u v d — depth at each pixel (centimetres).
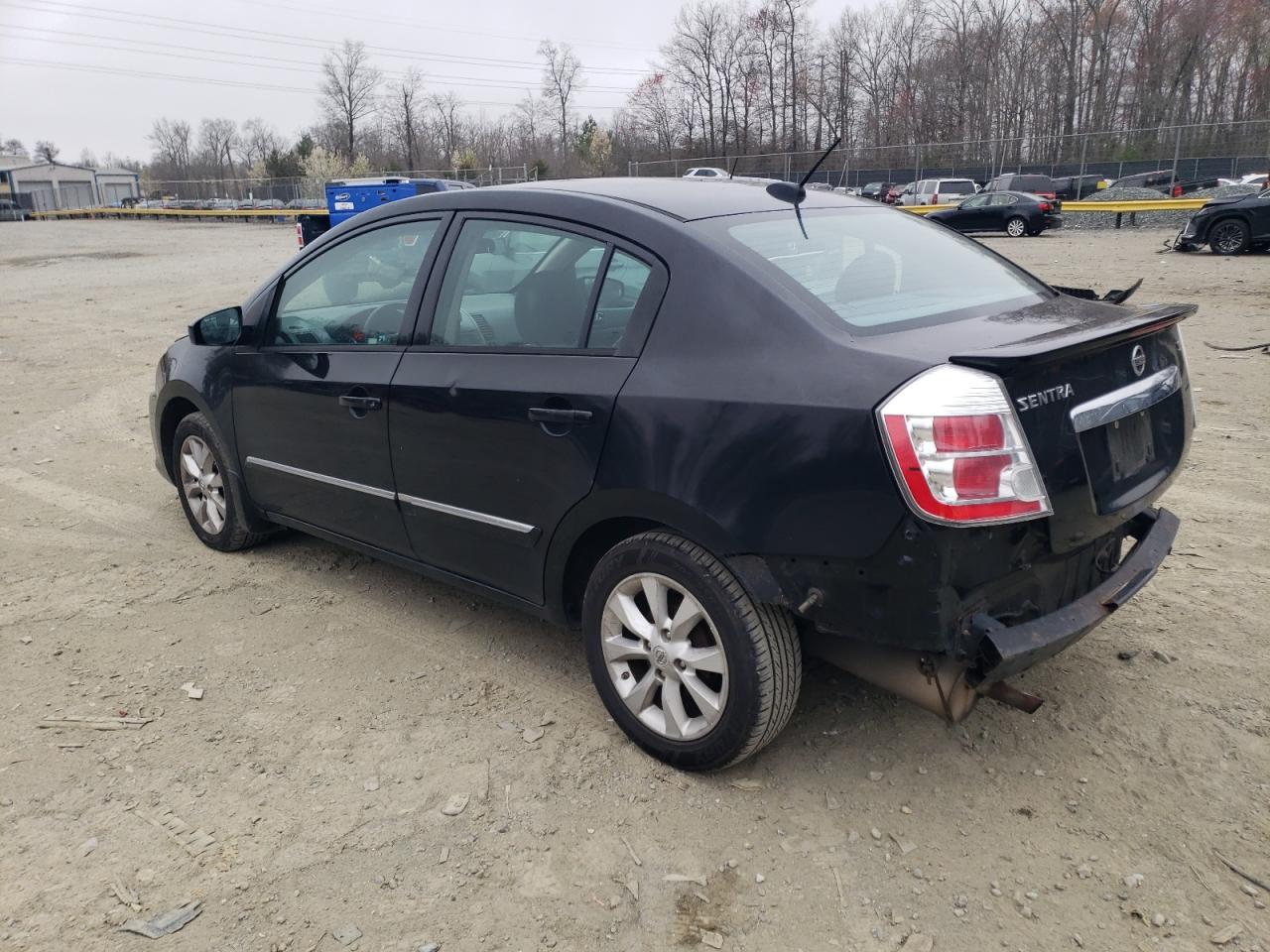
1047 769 304
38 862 268
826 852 270
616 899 254
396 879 262
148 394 912
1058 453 251
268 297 431
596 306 308
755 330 272
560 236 324
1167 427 307
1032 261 1900
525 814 287
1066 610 269
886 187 3978
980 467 236
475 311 342
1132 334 269
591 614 315
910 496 237
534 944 240
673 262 293
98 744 324
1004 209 2741
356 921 247
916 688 268
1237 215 1870
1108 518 269
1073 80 5888
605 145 7131
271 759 316
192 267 2472
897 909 249
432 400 343
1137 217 3028
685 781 301
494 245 342
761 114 7050
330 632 407
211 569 475
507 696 353
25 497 595
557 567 321
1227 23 5397
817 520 253
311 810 290
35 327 1366
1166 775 298
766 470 259
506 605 350
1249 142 3275
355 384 373
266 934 243
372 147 9056
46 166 10894
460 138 8838
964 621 249
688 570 281
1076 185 3409
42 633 406
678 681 298
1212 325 1070
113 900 254
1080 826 278
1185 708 332
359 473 385
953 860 266
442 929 245
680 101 7231
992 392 239
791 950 237
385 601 436
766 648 274
